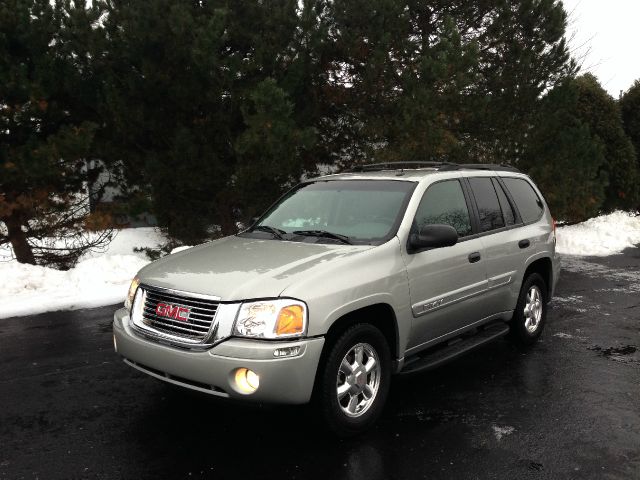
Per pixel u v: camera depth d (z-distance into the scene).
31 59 9.96
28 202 9.81
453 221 5.02
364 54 11.73
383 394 4.14
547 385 4.98
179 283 3.88
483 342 5.12
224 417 4.31
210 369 3.55
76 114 10.66
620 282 9.77
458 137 12.04
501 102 12.54
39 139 9.97
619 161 16.20
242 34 10.82
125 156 10.73
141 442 3.92
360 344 3.98
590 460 3.67
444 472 3.53
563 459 3.69
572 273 10.67
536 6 12.52
